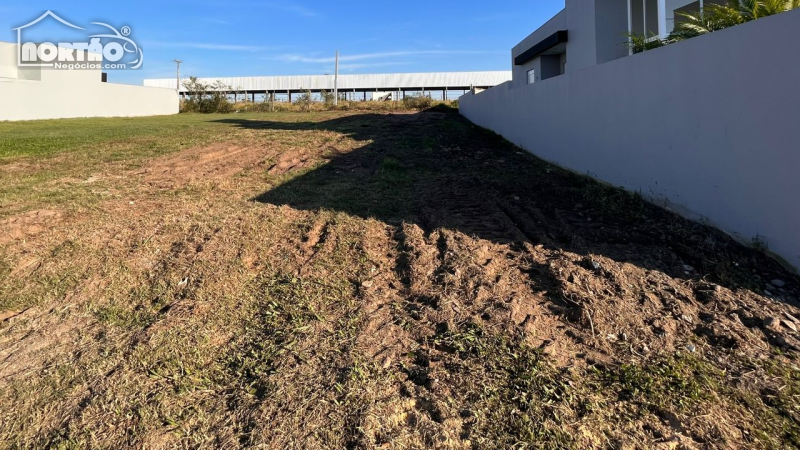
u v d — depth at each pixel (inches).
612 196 239.0
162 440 93.7
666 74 215.6
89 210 243.0
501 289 146.8
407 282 158.4
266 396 104.7
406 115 829.2
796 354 113.2
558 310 134.7
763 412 95.8
